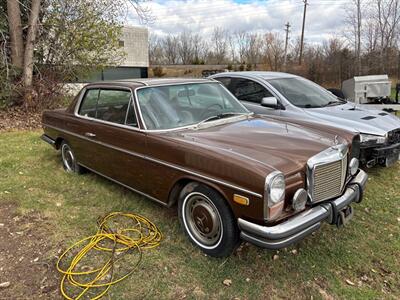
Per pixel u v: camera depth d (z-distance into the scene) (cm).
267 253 324
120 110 398
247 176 267
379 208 420
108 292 276
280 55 3997
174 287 282
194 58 6275
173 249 330
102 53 1270
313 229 282
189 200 329
